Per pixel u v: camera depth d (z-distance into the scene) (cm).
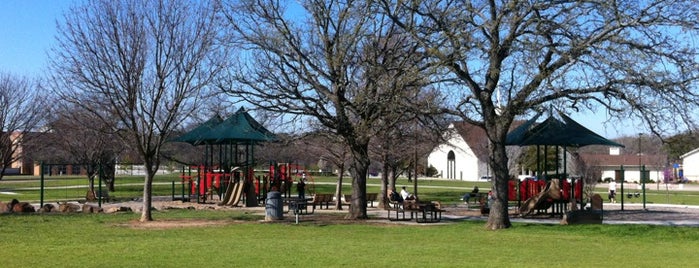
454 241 1689
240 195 3178
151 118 2220
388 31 2241
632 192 5206
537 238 1761
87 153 3878
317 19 2214
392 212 2795
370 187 5672
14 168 9069
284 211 2856
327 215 2616
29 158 4569
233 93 2302
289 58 2248
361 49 2444
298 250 1466
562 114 1930
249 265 1235
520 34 1836
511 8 1770
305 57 2181
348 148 2564
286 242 1638
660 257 1397
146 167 2273
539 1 1794
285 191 3416
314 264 1250
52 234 1811
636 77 1750
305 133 2398
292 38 2192
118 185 5622
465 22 1823
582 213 2244
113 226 2070
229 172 3431
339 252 1434
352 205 2423
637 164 8212
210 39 3064
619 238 1772
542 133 2695
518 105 1922
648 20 1711
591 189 3850
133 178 7000
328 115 2219
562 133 2692
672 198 4400
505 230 1977
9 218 2359
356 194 2422
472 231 1953
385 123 2183
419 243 1634
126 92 2156
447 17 1853
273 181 3378
